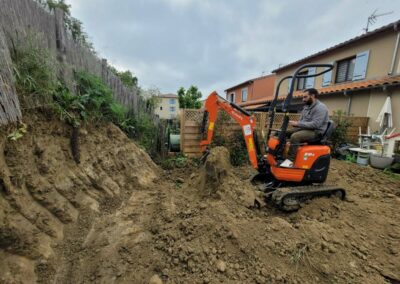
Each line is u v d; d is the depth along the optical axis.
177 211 2.85
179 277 1.82
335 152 7.53
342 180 4.98
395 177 5.38
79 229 2.28
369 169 5.83
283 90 13.84
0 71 1.77
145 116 5.76
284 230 2.49
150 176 4.18
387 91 6.97
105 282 1.73
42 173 2.19
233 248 2.16
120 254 2.02
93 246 2.09
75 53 3.44
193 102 18.47
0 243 1.58
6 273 1.52
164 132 6.55
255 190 3.62
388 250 2.48
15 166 1.85
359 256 2.29
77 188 2.61
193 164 5.70
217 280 1.81
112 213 2.74
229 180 3.48
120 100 4.84
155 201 3.22
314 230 2.58
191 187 3.88
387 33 7.56
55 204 2.17
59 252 1.94
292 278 1.90
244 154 6.14
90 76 3.60
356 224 3.03
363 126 7.74
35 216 1.91
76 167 2.77
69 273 1.79
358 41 8.65
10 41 2.15
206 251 2.07
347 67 9.41
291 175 3.57
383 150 6.29
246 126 3.89
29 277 1.62
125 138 4.24
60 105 2.67
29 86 2.18
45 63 2.46
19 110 1.98
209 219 2.53
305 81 11.93
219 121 6.16
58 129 2.60
